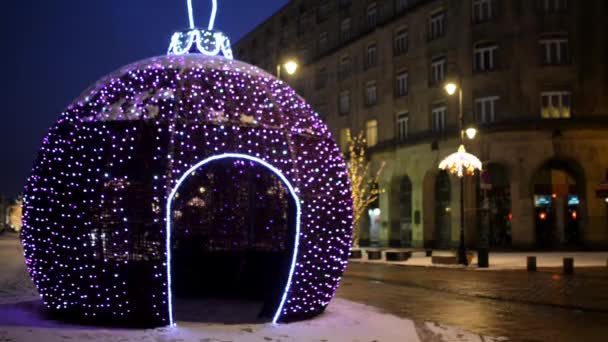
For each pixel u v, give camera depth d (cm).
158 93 977
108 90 998
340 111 5400
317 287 1016
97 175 927
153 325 936
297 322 1004
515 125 3772
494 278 2159
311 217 990
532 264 2480
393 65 4672
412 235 4438
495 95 3897
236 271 1454
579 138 3734
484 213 3972
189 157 933
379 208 4841
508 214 3928
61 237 936
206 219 1524
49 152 977
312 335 912
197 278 1462
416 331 1005
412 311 1316
